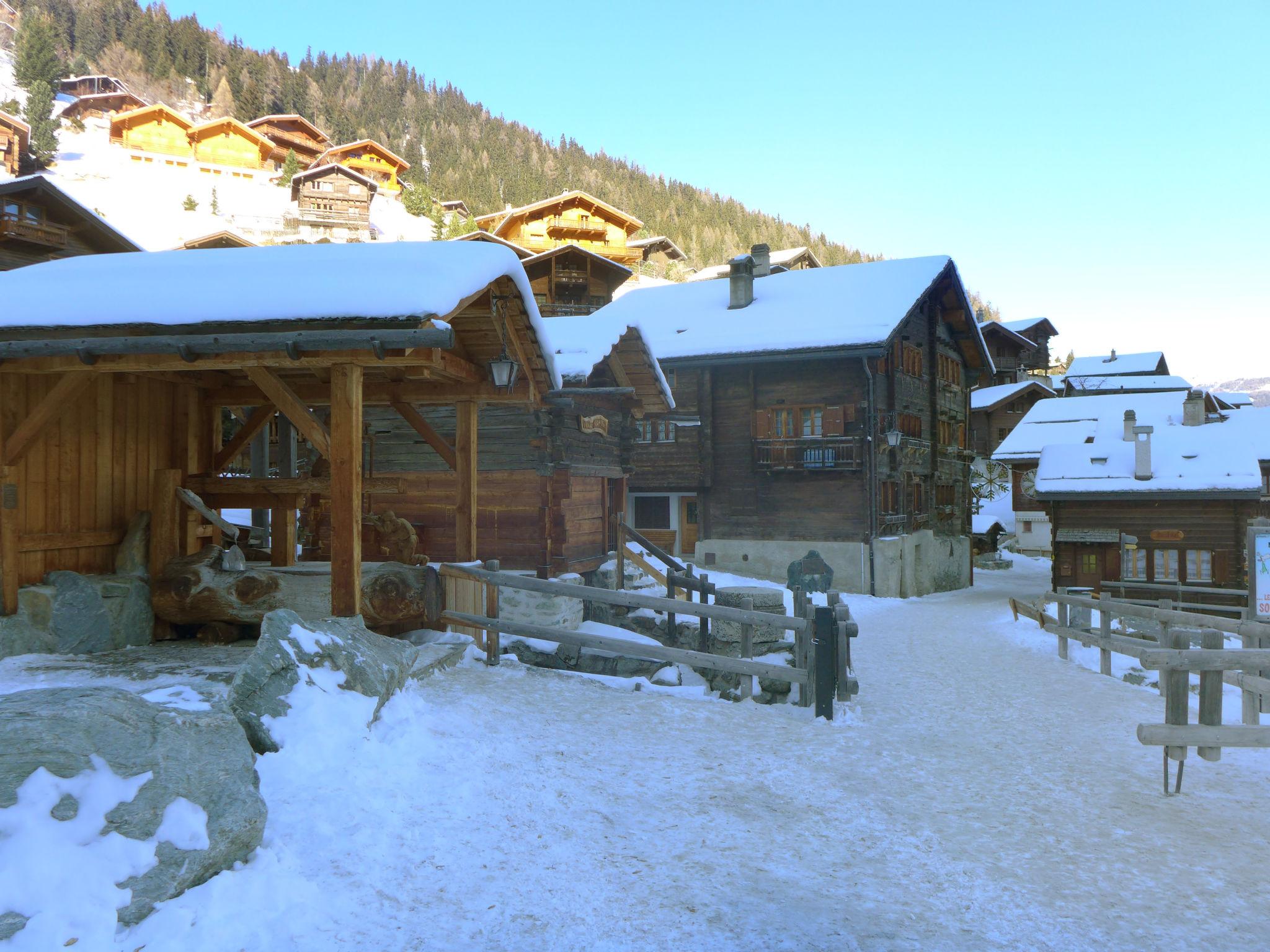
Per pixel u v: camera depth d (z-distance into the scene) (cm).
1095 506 2441
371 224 8725
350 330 766
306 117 13612
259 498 1052
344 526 817
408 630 1022
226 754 460
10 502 842
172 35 14050
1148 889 501
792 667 968
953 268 2991
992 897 487
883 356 2592
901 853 548
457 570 995
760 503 2734
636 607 1370
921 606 2350
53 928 338
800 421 2689
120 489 998
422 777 598
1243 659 672
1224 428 2500
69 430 928
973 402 5094
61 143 8231
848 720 904
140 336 786
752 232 15438
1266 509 3014
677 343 2800
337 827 504
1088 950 429
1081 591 2431
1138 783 712
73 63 10588
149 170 8362
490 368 998
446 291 788
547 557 1305
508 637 1184
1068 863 538
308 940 393
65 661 827
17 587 853
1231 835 593
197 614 952
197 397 1123
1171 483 2336
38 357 812
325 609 930
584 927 428
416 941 402
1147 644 1307
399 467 1391
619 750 718
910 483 2861
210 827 414
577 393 1226
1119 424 3166
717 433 2802
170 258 905
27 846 354
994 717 960
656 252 8975
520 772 634
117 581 927
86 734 400
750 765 709
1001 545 4428
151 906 374
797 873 508
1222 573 2306
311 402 1122
